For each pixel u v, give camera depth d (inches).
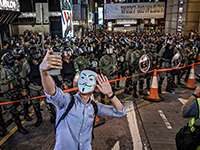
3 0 658.8
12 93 251.0
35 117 283.9
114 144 219.5
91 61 342.0
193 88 402.0
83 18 1539.1
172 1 1089.4
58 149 102.5
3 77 250.5
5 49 366.0
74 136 102.6
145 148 213.3
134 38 699.4
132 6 1411.2
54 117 264.1
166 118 280.5
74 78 261.9
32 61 263.1
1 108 242.5
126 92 377.1
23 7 1133.7
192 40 622.2
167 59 396.2
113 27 1760.6
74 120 101.9
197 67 554.9
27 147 214.7
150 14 1391.5
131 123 266.5
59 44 518.3
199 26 860.0
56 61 87.4
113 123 266.1
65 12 624.1
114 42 546.3
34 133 242.1
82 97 104.7
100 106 110.3
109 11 1465.3
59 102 99.1
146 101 342.0
